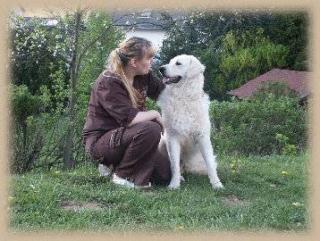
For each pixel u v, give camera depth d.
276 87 9.86
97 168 5.32
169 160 4.81
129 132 4.52
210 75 12.91
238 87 13.13
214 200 4.38
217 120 7.36
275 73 12.79
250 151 6.97
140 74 4.68
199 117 4.68
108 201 4.29
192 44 12.88
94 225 3.92
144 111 4.65
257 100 8.16
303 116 7.36
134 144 4.52
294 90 9.95
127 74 4.65
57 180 4.69
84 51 6.49
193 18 12.86
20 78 9.10
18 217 3.98
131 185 4.59
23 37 7.67
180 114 4.66
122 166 4.62
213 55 12.86
